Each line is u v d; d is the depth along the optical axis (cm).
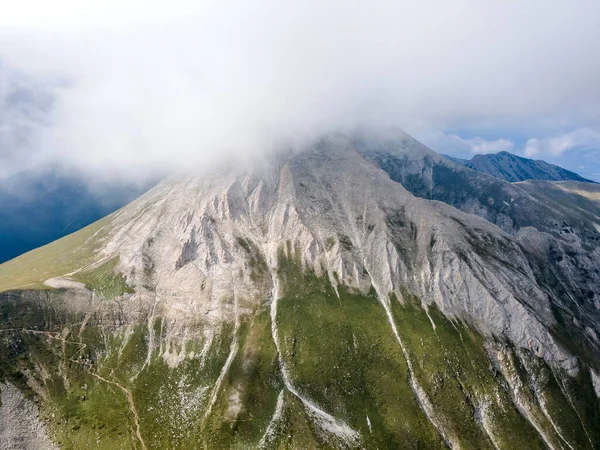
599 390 16012
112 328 16025
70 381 13550
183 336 16288
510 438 14012
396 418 13875
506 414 14750
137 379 14362
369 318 17538
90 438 12031
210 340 16112
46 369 13550
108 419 12681
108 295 17212
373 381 14962
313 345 16025
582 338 18000
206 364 15162
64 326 15262
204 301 17525
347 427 13412
